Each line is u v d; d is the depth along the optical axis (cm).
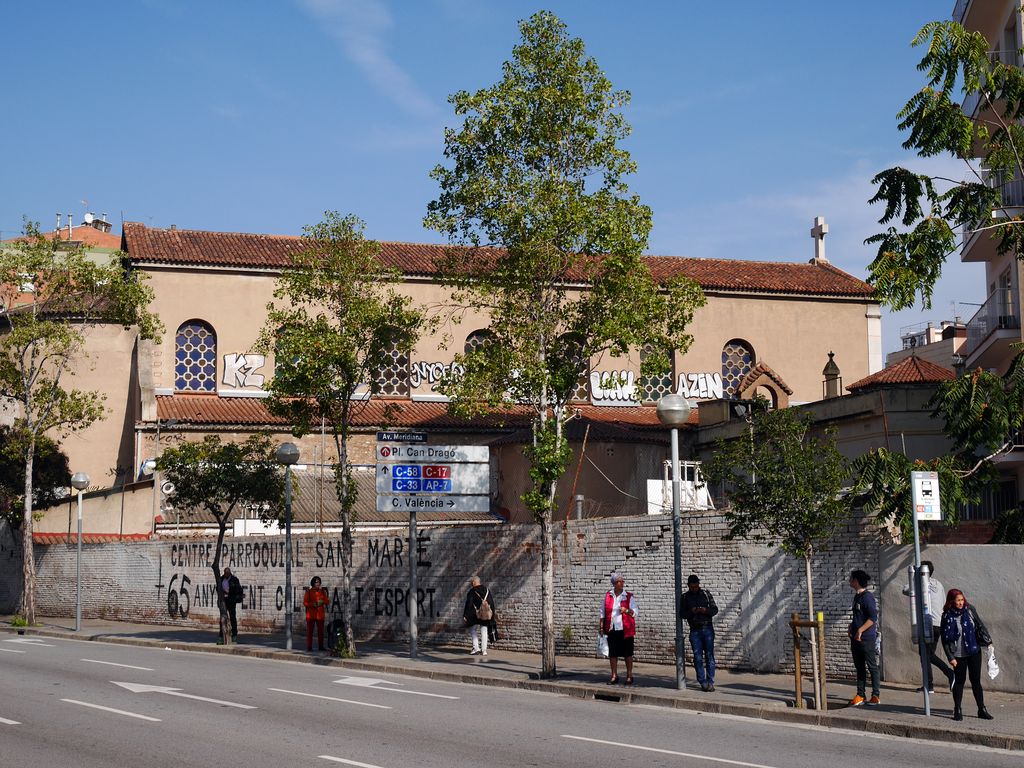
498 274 2367
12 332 3856
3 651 2805
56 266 3925
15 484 4678
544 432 2247
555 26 2328
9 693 1870
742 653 2227
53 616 4453
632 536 2494
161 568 3988
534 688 2102
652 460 4253
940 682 1911
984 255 3562
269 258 5031
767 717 1683
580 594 2606
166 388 4856
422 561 3053
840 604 2062
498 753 1302
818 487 1778
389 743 1370
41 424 3903
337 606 3319
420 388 5044
